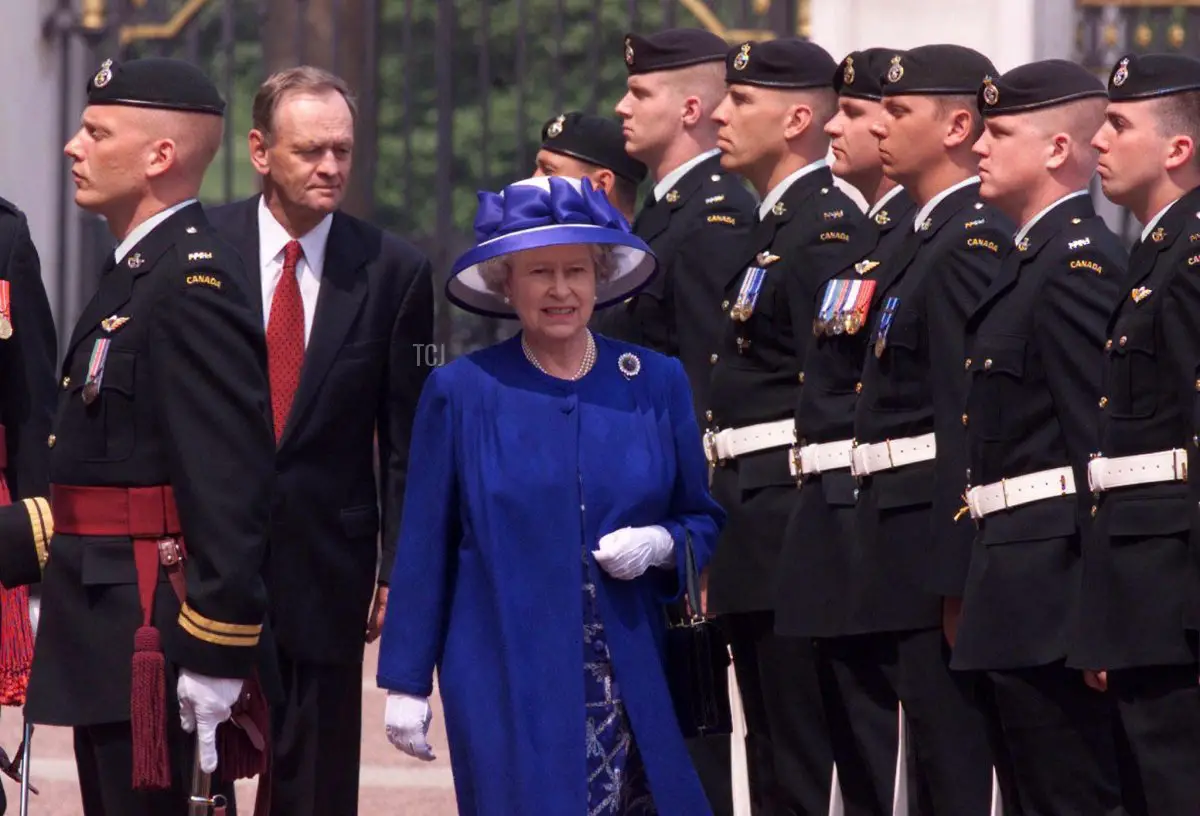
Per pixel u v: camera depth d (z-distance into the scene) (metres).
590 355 20.25
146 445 20.77
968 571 22.84
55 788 33.19
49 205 49.97
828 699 25.61
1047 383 22.31
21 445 23.84
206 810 20.50
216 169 69.88
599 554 19.48
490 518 19.66
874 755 24.89
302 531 24.61
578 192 19.80
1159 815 20.92
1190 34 49.34
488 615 19.75
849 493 25.06
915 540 24.03
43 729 38.50
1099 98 23.17
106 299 21.06
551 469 19.72
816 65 27.12
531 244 19.47
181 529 20.80
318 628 24.66
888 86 24.61
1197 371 20.27
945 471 23.16
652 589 20.08
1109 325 21.38
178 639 20.42
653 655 19.73
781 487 26.44
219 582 20.31
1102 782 22.56
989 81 23.36
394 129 66.62
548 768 19.33
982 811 24.05
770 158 27.12
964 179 24.55
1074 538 22.22
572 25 65.19
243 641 20.42
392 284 25.39
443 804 32.50
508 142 65.38
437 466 19.95
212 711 20.44
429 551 19.92
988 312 22.98
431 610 19.88
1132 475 20.89
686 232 28.22
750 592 26.53
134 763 20.38
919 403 24.06
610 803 19.70
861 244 25.72
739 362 26.84
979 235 23.48
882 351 24.20
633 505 19.77
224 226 25.25
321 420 24.73
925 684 24.16
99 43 50.31
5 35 48.81
